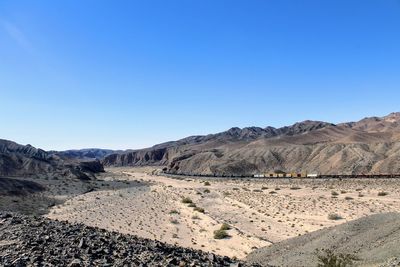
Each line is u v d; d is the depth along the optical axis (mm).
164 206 84562
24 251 15578
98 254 16766
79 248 17172
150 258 17484
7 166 189625
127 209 82188
